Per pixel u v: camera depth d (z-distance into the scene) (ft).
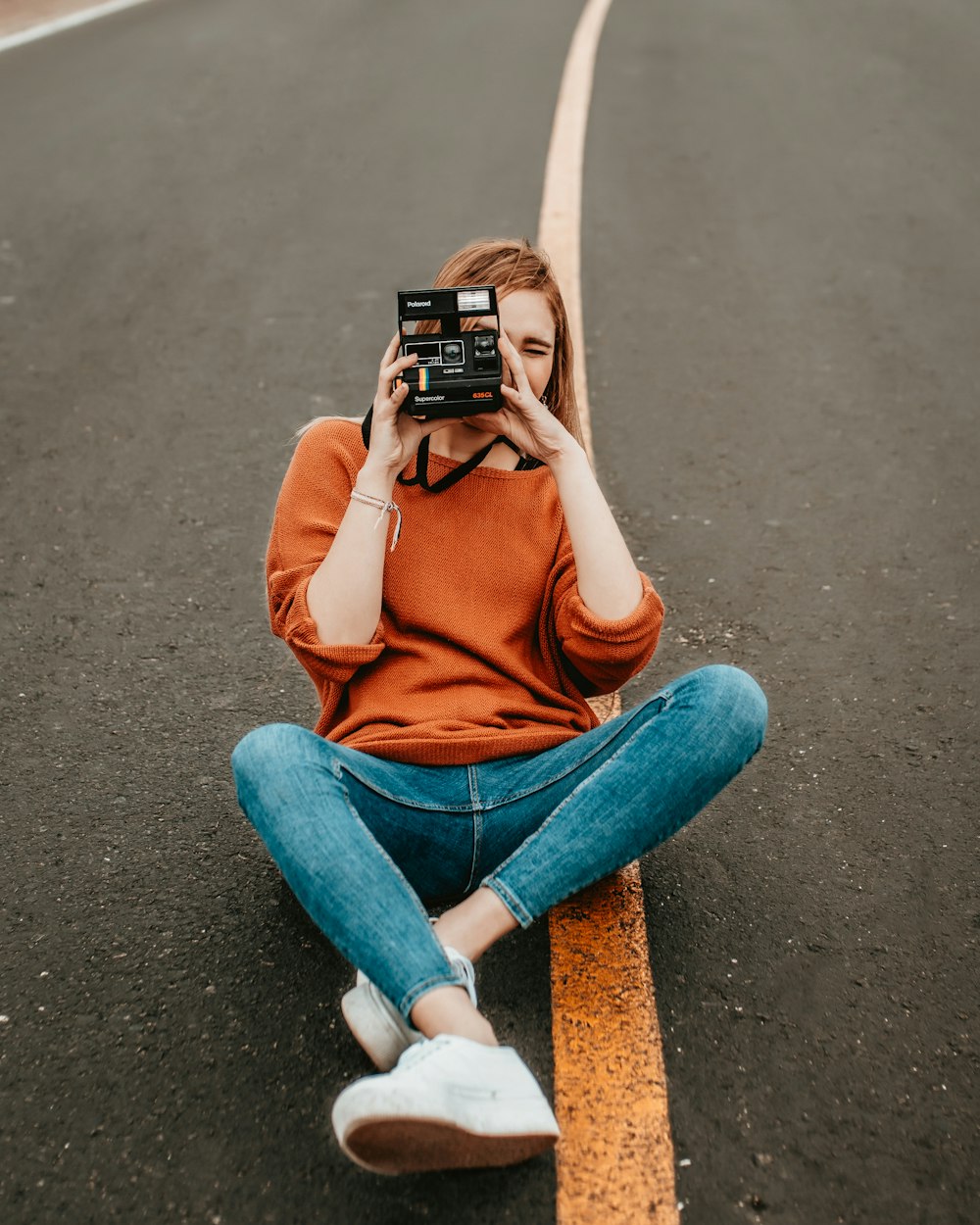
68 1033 6.48
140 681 9.73
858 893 7.50
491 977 6.84
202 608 10.81
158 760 8.77
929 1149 5.86
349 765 6.17
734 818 8.16
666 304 17.53
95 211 21.29
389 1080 5.01
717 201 21.56
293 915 7.32
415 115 26.89
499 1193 5.62
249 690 9.65
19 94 29.43
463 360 6.53
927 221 20.59
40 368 15.69
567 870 6.07
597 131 25.40
